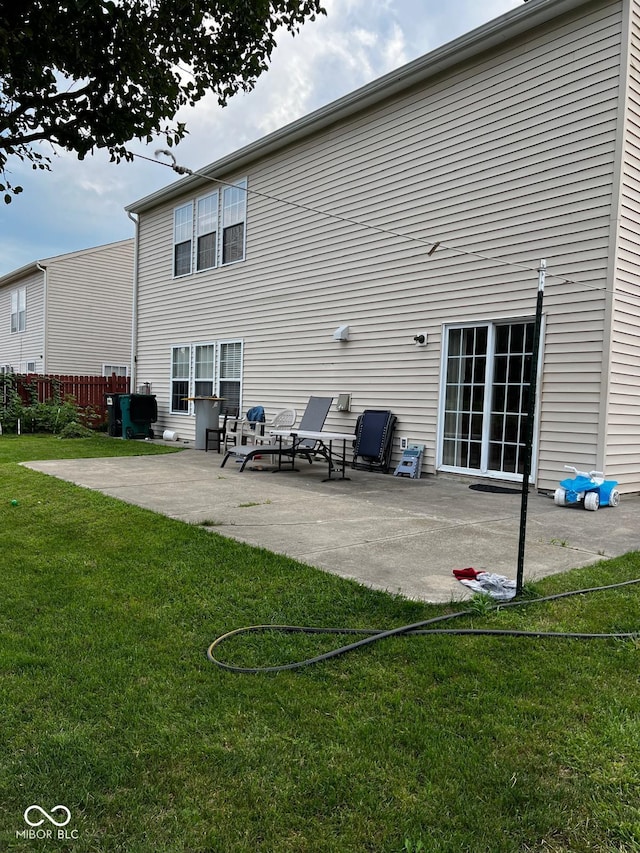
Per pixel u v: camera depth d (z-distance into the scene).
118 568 3.82
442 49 7.46
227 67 4.25
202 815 1.66
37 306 20.73
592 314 6.39
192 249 12.94
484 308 7.46
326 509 5.73
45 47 3.54
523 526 3.30
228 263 11.91
